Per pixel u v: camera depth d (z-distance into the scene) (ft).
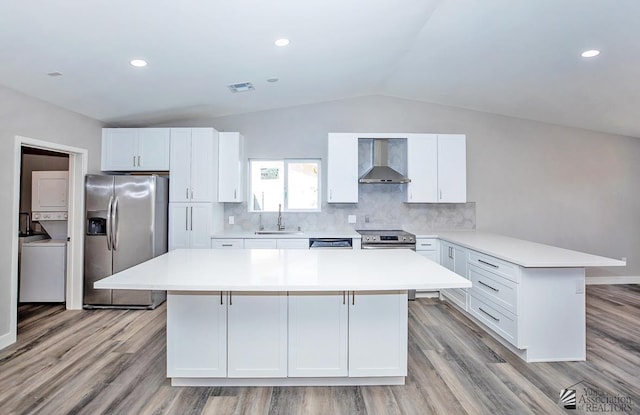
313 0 7.48
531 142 16.53
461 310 12.82
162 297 13.98
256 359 7.62
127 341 10.18
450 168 15.28
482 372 8.41
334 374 7.66
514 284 9.02
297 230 16.21
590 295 14.96
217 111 15.26
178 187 14.37
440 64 11.99
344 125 16.28
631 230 16.88
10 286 10.00
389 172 15.35
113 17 7.18
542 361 8.92
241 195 15.93
